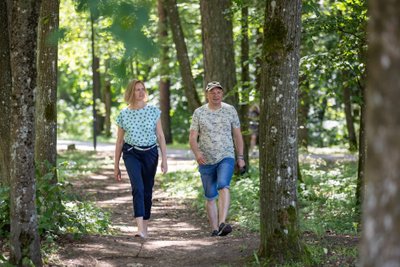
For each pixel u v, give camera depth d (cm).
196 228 1153
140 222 966
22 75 666
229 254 809
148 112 965
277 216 730
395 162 336
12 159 680
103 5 535
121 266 761
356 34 1123
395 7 337
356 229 987
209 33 1644
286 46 709
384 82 341
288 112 718
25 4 655
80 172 2120
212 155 949
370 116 352
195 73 2312
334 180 1524
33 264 678
